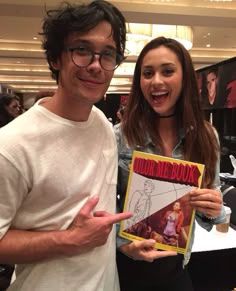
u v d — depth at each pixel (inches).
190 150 41.9
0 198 27.5
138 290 43.2
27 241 28.5
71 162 30.6
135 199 36.3
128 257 41.4
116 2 176.4
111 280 34.8
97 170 33.0
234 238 60.7
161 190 35.9
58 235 29.0
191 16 188.1
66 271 30.7
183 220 35.9
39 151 28.8
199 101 42.8
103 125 35.2
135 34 201.3
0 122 95.5
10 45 311.3
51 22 28.9
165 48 39.6
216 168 42.8
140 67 41.7
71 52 28.4
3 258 28.4
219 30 266.1
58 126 30.2
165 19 193.0
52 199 29.8
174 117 43.5
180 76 40.3
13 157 27.2
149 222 36.1
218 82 118.1
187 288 46.1
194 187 35.5
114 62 30.1
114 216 30.0
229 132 121.1
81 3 29.0
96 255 32.3
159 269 41.6
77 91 29.2
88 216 29.3
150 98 40.7
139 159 36.2
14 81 540.4
